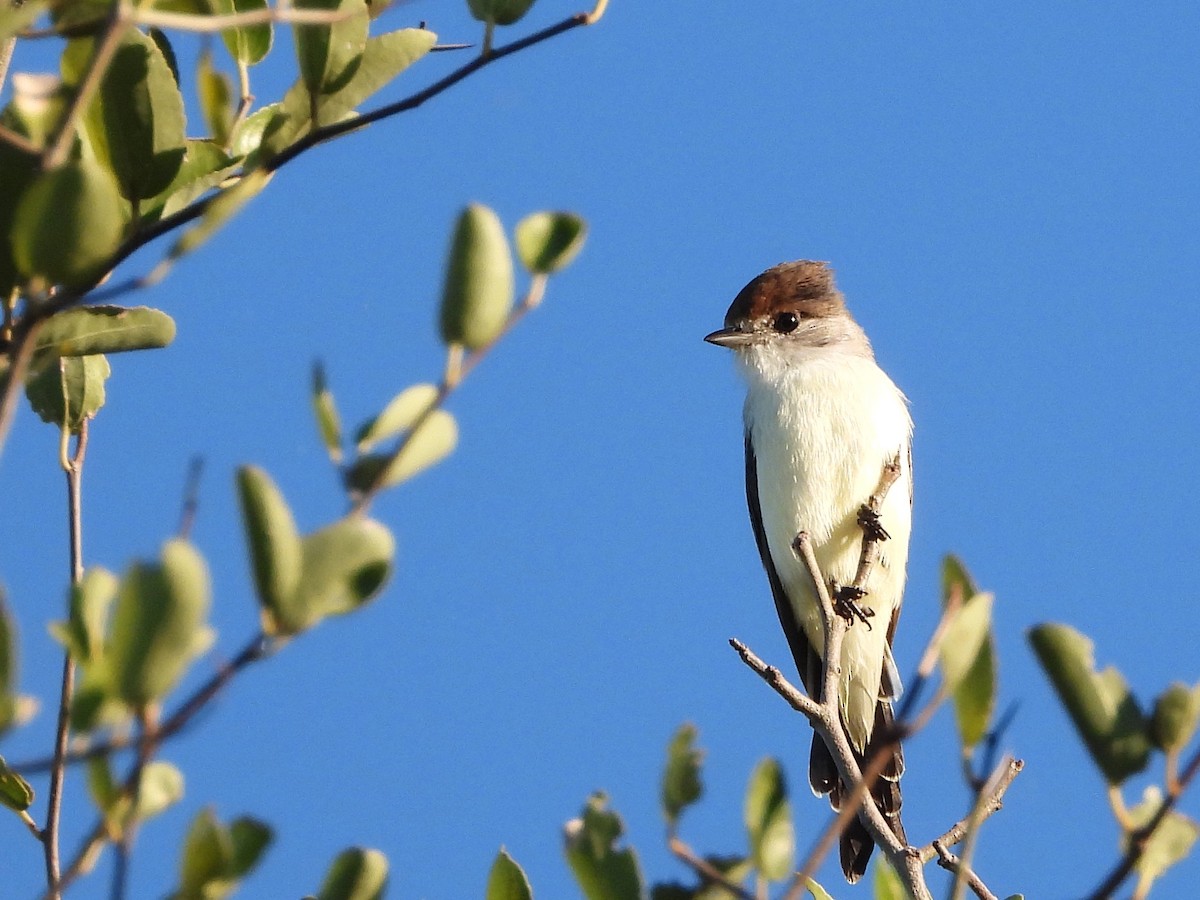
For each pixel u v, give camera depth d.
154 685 4.27
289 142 7.39
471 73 6.87
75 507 8.00
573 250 5.26
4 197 6.26
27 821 6.43
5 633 4.66
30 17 5.60
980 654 5.72
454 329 5.00
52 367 8.19
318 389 5.09
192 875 5.07
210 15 7.65
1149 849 5.73
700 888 6.11
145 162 6.88
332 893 5.80
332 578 4.66
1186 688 5.55
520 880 6.35
